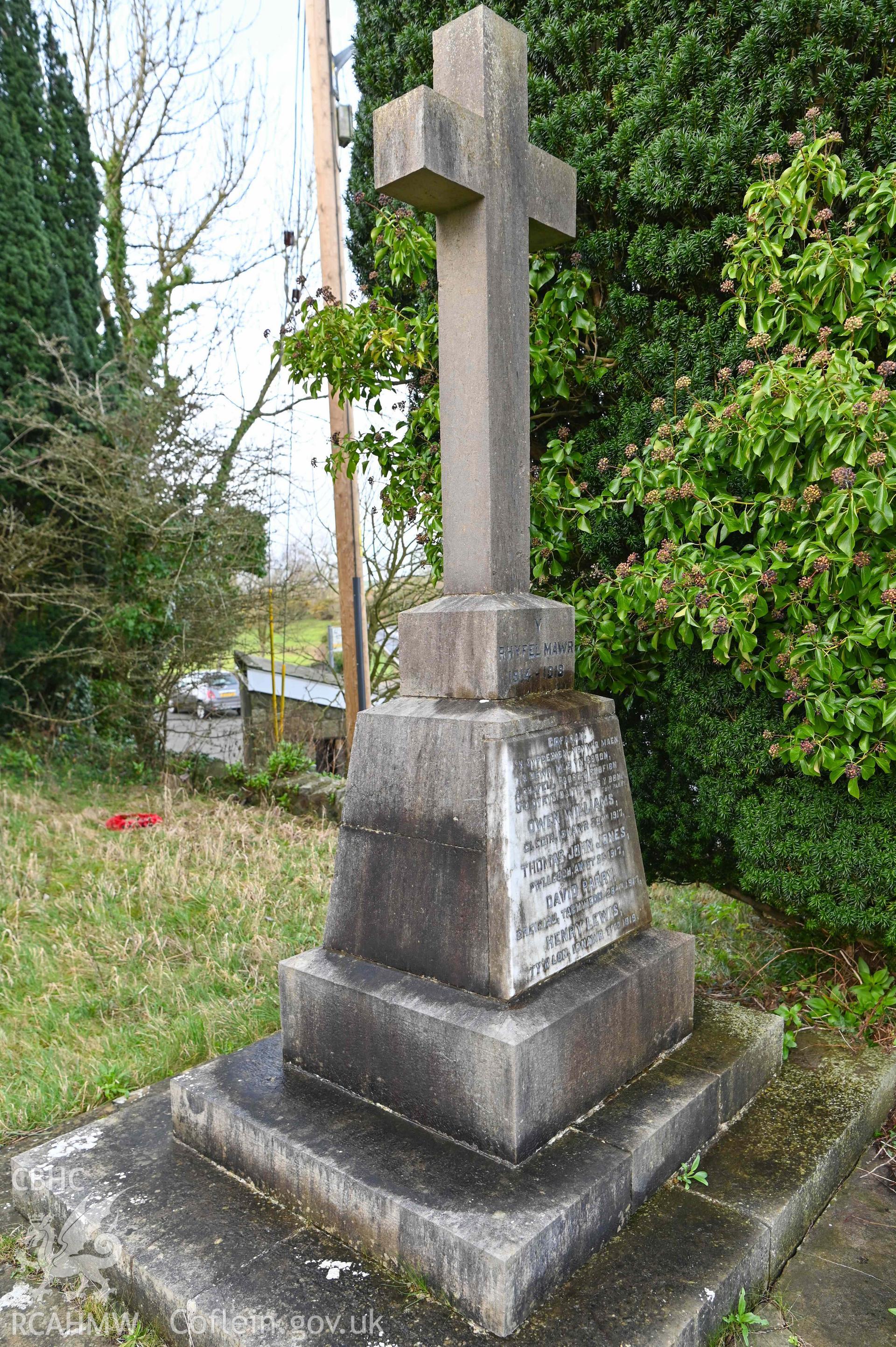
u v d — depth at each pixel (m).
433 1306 1.89
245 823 6.41
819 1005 3.28
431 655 2.53
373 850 2.52
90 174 9.14
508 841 2.24
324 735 9.61
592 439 3.46
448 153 2.26
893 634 2.55
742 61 2.93
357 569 6.99
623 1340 1.78
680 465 2.97
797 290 2.76
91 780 7.82
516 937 2.23
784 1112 2.65
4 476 7.99
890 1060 2.96
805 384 2.51
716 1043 2.73
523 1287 1.82
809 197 2.76
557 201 2.71
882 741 2.71
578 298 3.26
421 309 3.69
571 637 2.72
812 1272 2.20
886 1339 1.98
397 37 3.71
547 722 2.43
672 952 2.67
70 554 8.66
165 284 11.18
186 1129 2.53
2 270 8.02
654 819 3.52
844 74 2.76
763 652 2.91
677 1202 2.22
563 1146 2.17
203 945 4.15
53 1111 2.88
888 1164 2.64
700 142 2.95
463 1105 2.17
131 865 5.30
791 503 2.68
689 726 3.23
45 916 4.50
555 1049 2.18
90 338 9.14
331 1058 2.50
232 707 10.64
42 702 8.51
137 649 8.46
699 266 3.04
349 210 4.19
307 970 2.54
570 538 3.47
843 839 2.90
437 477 3.68
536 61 3.43
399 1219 1.96
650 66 3.12
